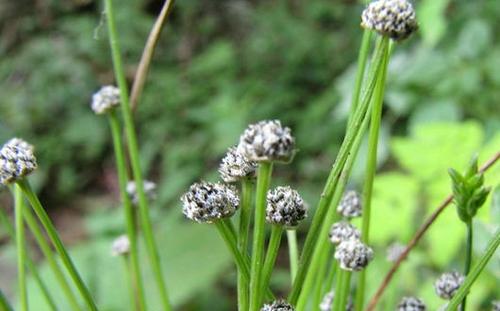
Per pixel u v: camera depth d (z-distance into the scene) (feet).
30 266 0.34
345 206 0.32
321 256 0.30
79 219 1.40
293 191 0.24
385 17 0.25
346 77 0.80
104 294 0.82
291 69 1.54
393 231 0.61
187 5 1.74
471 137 0.57
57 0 1.63
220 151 1.29
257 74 1.56
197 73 1.55
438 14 0.75
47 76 1.54
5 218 0.35
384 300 0.54
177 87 1.51
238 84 1.49
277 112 1.42
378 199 0.61
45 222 0.25
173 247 0.87
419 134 0.58
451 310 0.25
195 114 1.37
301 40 1.59
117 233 0.99
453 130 0.57
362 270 0.29
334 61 1.55
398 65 0.78
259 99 1.45
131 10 1.61
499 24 1.13
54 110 1.52
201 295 0.99
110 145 1.52
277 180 1.25
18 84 1.55
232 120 1.33
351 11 1.66
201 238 0.86
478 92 0.79
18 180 0.25
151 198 0.40
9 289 1.00
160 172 1.46
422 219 0.63
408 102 0.77
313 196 1.17
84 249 0.86
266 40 1.61
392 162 0.92
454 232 0.59
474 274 0.25
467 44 0.79
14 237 0.35
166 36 1.69
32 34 1.63
